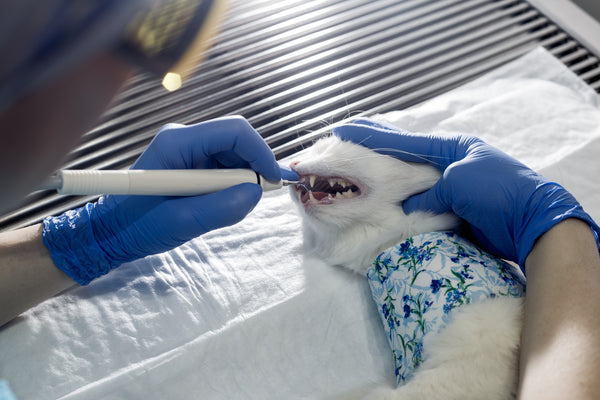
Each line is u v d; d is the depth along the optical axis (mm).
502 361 706
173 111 1238
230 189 793
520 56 1385
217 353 890
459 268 778
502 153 878
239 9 1469
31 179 263
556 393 578
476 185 823
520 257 781
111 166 1127
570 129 1173
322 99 1274
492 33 1432
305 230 1033
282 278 971
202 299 939
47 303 920
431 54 1345
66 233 861
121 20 219
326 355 910
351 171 924
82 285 897
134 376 847
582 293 655
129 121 1228
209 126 821
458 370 715
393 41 1362
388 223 921
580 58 1410
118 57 251
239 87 1275
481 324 723
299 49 1362
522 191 807
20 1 191
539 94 1238
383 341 919
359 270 967
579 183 1090
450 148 936
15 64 203
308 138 1166
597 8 1586
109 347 877
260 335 912
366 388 874
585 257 696
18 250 856
